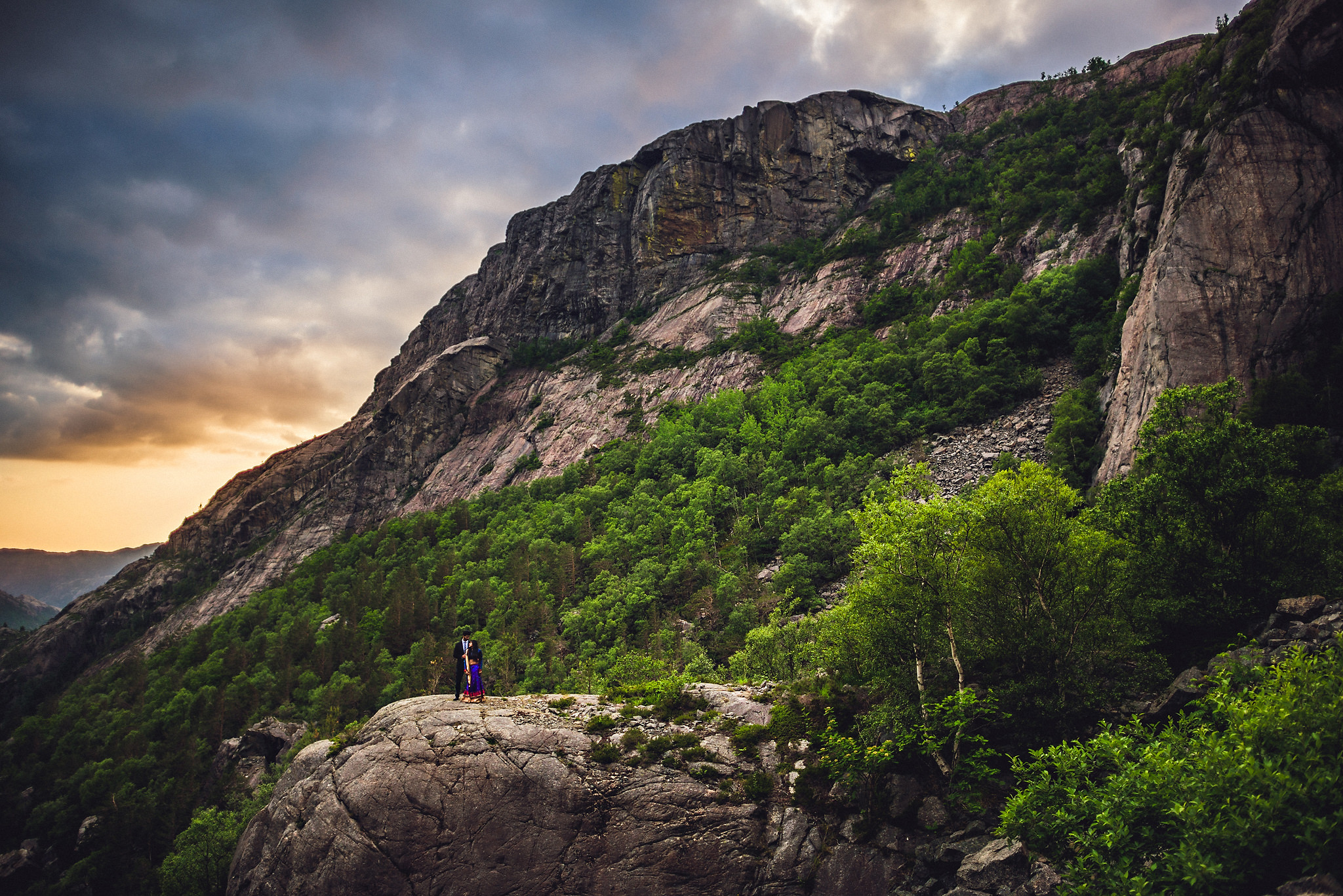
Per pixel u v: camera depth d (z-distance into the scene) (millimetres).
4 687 175250
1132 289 68562
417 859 22766
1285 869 12898
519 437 158750
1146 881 14289
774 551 74625
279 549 175375
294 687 91250
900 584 25859
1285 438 27281
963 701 22438
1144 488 26703
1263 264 50875
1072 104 156625
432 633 86438
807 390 108938
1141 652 23719
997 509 25453
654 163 199500
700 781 25047
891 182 177750
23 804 89312
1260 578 23922
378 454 185750
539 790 24203
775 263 166000
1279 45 56281
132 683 123000
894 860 21969
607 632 67875
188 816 72938
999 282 112875
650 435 125562
